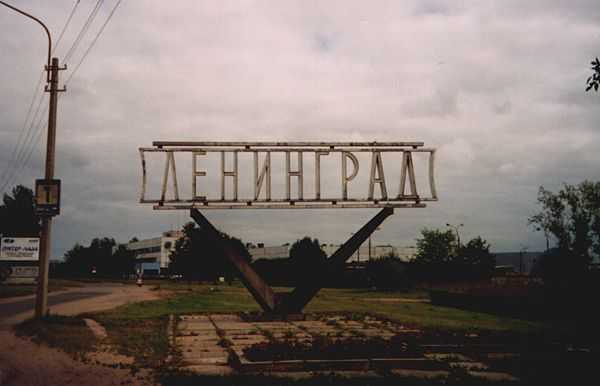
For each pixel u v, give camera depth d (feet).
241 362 37.19
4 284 168.14
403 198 70.18
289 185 69.05
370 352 41.11
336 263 70.59
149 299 114.73
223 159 68.69
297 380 33.14
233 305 98.94
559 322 78.43
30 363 37.55
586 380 34.68
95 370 35.73
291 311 70.49
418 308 106.52
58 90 62.75
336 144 70.13
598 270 148.36
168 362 39.11
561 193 161.79
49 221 61.36
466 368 37.99
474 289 126.41
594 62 26.27
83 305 92.17
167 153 68.28
